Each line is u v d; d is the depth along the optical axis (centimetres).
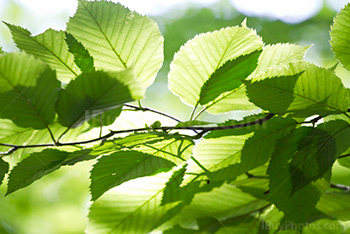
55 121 78
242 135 82
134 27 82
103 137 79
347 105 81
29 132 80
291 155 82
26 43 81
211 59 83
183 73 84
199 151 83
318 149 81
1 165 80
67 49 81
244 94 85
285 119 82
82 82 74
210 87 84
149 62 83
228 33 83
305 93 81
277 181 82
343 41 83
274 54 84
